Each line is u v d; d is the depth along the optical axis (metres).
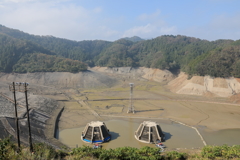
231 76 108.44
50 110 76.56
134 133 59.16
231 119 71.62
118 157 32.47
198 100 98.38
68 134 58.53
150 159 32.12
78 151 33.53
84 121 69.94
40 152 28.41
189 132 60.41
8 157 23.03
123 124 67.75
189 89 114.00
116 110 83.56
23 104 72.88
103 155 31.39
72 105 89.81
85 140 53.41
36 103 77.44
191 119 71.94
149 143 52.16
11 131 46.94
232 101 94.50
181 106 89.12
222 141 54.06
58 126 64.44
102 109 84.69
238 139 55.41
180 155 35.12
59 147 46.44
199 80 115.38
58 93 112.06
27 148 30.94
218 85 107.12
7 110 63.75
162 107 87.94
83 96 107.88
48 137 52.88
